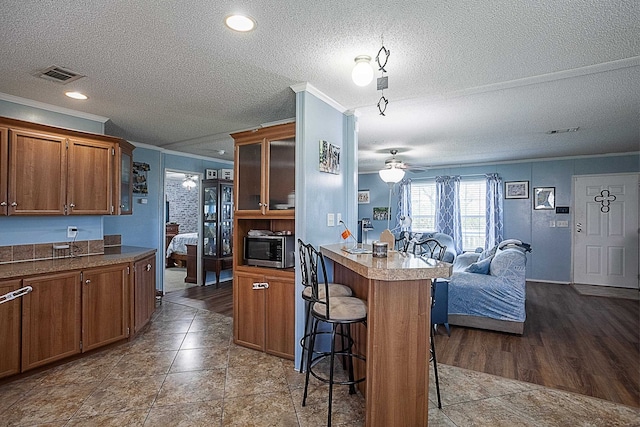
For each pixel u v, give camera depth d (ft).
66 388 8.23
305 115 9.40
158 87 9.61
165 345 11.04
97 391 8.11
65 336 9.38
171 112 11.98
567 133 14.93
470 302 12.68
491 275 12.98
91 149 11.12
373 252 7.56
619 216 19.89
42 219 10.74
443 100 10.64
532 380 8.79
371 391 6.21
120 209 12.09
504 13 6.02
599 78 8.90
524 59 7.85
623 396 8.00
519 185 22.20
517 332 12.01
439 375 9.06
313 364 9.68
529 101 10.69
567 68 8.33
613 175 19.94
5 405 7.48
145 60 7.94
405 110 11.62
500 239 22.30
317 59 7.89
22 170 9.52
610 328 12.82
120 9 5.92
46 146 10.03
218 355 10.27
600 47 7.29
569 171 20.97
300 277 9.40
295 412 7.30
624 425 6.90
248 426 6.81
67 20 6.26
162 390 8.18
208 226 20.35
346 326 8.99
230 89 9.78
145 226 17.58
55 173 10.21
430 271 5.72
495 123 13.29
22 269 8.76
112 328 10.60
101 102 10.91
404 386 6.25
